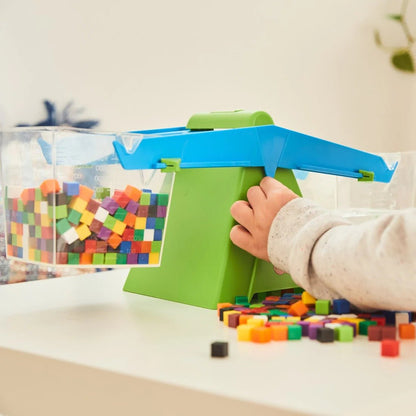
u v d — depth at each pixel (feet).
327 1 5.91
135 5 4.76
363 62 6.26
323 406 1.31
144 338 2.06
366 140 6.36
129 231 2.50
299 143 2.92
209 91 5.21
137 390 1.60
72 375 1.76
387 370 1.63
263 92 5.52
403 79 6.56
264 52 5.51
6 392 1.97
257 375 1.58
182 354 1.83
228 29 5.27
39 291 3.09
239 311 2.38
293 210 2.56
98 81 4.61
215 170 2.88
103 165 2.45
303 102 5.83
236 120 2.97
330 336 1.99
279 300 2.71
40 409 1.87
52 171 2.35
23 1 4.23
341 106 6.12
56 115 4.41
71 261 2.39
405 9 6.43
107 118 4.66
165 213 2.60
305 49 5.81
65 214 2.37
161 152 2.60
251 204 2.68
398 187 3.63
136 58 4.78
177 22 4.98
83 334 2.12
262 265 2.84
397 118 6.57
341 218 2.49
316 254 2.34
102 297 2.91
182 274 2.82
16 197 2.58
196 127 3.13
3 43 4.14
